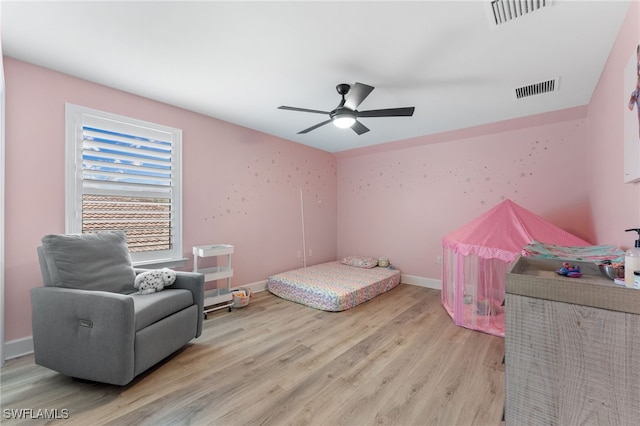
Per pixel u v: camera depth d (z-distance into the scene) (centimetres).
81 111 247
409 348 235
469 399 171
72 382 183
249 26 177
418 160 437
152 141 291
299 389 180
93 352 172
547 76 235
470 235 290
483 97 276
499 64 218
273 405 165
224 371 199
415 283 435
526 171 347
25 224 220
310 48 200
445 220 410
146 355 186
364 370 202
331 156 526
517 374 90
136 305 191
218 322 287
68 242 199
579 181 315
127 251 238
